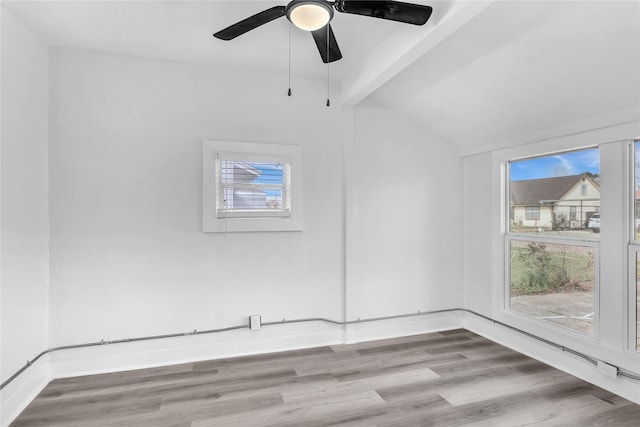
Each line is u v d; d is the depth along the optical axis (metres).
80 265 2.60
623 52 1.82
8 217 2.06
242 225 2.93
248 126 2.97
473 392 2.36
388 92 3.21
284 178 3.07
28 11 2.08
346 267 3.24
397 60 2.27
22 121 2.21
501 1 1.78
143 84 2.73
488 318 3.39
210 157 2.85
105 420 2.04
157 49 2.60
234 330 2.95
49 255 2.54
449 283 3.65
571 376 2.58
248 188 2.96
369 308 3.36
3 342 2.01
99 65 2.63
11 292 2.09
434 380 2.52
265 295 3.03
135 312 2.71
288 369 2.70
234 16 2.15
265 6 2.04
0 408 1.96
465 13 1.73
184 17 2.16
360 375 2.60
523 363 2.80
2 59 2.01
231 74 2.93
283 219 3.04
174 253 2.80
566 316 2.70
